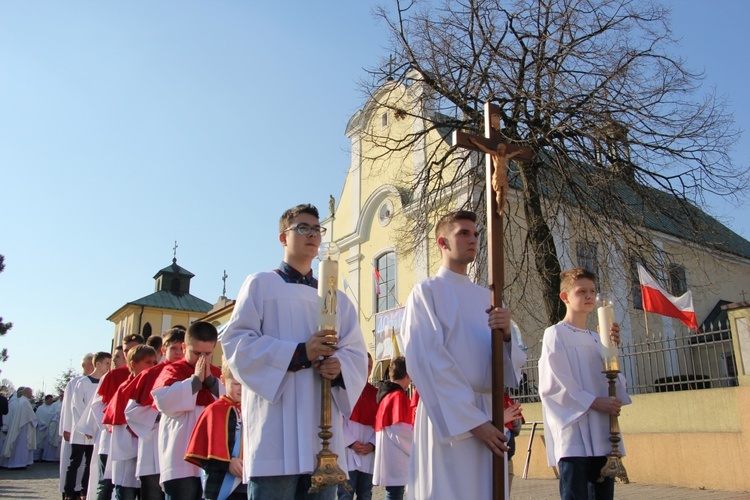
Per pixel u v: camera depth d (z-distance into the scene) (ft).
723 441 29.94
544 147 46.93
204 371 17.61
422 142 72.59
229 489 14.88
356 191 83.92
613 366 15.47
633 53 45.37
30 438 57.36
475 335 12.94
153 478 19.12
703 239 48.14
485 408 12.57
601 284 47.67
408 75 52.49
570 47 45.27
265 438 10.61
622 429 34.45
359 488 23.02
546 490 32.78
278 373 10.59
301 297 11.76
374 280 77.36
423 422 12.61
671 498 27.35
